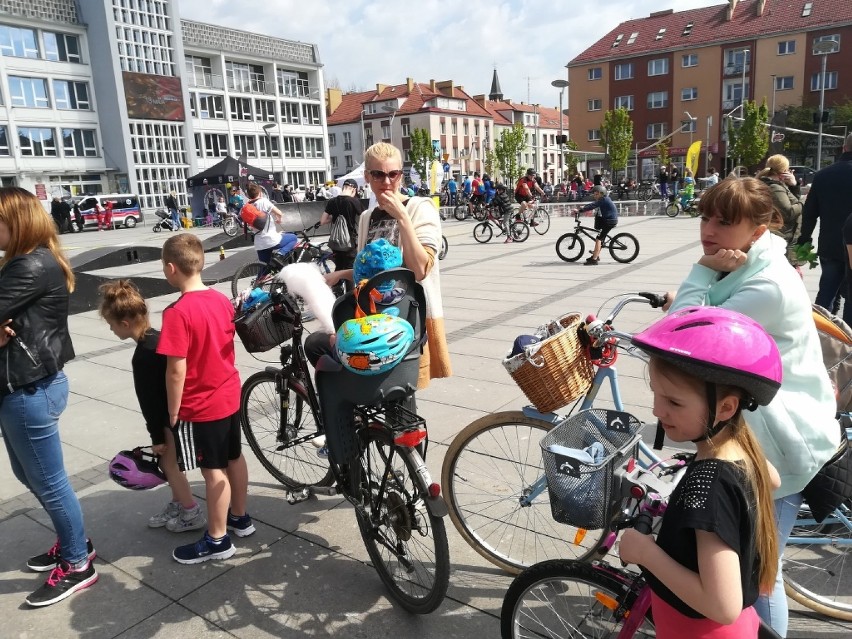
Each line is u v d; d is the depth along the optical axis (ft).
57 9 130.72
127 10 137.39
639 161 192.13
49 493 9.18
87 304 31.07
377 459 9.09
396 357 7.78
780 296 6.41
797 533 8.55
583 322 7.93
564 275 34.37
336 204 26.50
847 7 163.32
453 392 16.74
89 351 23.11
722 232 6.67
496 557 9.72
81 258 45.50
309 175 185.57
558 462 6.33
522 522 9.90
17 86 125.29
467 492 10.20
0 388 8.63
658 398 5.05
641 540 4.97
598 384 8.36
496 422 9.46
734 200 6.48
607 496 6.20
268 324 10.21
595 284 30.99
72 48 134.21
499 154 219.20
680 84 184.03
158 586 9.60
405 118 234.17
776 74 171.73
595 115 198.49
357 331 7.63
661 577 4.80
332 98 255.50
